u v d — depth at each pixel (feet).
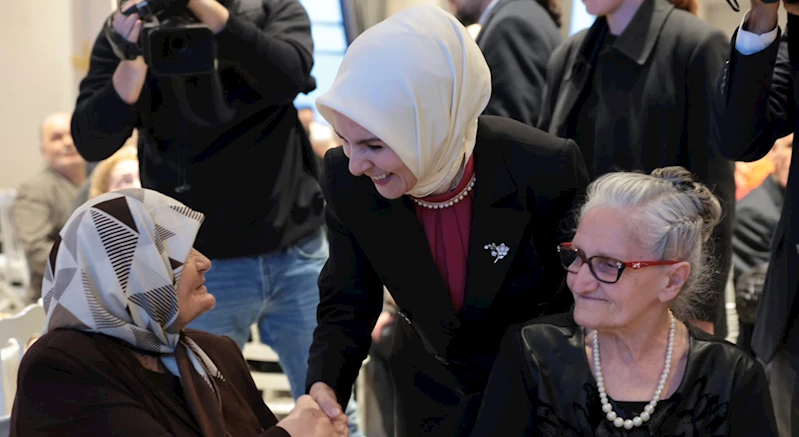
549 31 8.30
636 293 4.65
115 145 7.93
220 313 8.13
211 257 8.00
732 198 6.91
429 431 6.10
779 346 5.80
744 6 10.70
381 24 5.01
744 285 9.28
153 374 5.14
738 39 5.56
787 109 5.91
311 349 5.91
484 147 5.39
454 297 5.62
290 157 8.21
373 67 4.73
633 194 4.71
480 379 5.82
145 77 7.63
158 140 7.95
